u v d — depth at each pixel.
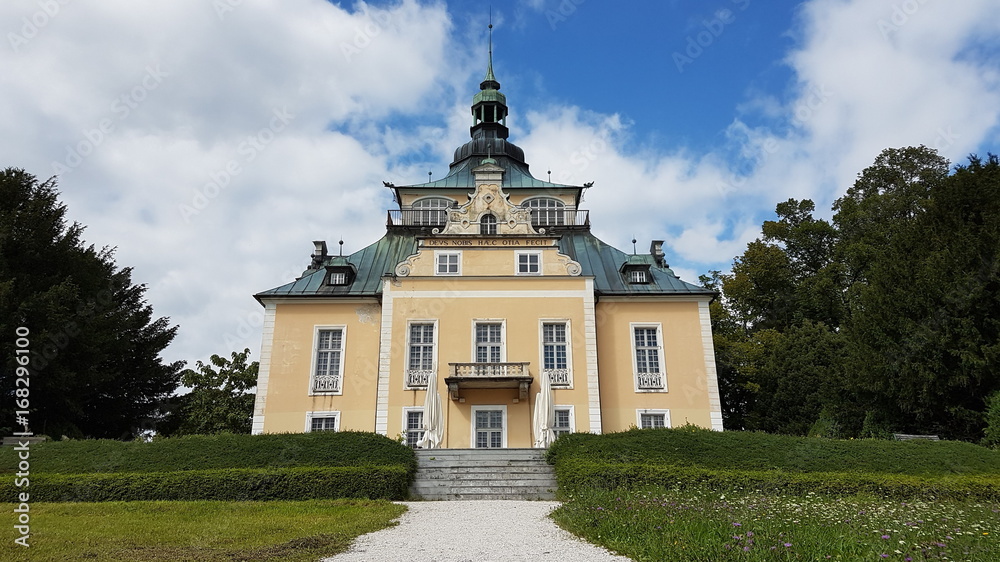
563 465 18.69
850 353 26.70
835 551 8.81
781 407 34.72
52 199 29.34
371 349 28.58
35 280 26.41
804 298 41.16
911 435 23.98
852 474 17.33
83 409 29.00
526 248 28.89
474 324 27.75
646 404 27.83
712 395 27.98
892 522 11.56
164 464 18.30
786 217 47.22
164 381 33.03
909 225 27.78
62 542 10.65
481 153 39.09
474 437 26.33
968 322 22.44
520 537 11.35
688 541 9.66
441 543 10.84
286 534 11.53
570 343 27.53
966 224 24.80
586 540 10.96
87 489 16.52
